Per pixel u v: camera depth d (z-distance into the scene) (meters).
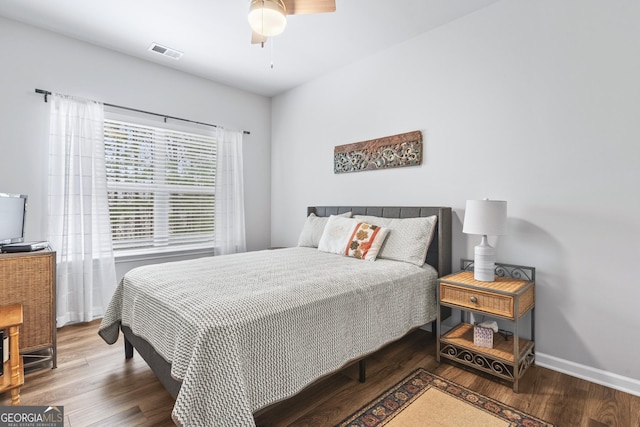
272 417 1.61
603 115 1.92
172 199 3.63
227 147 3.94
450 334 2.29
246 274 1.99
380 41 2.94
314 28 2.71
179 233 3.69
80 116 2.88
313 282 1.79
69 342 2.48
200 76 3.75
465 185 2.54
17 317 1.74
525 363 2.01
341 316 1.72
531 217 2.20
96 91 3.04
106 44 3.01
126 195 3.29
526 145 2.22
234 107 4.09
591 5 1.96
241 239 4.05
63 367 2.09
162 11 2.49
